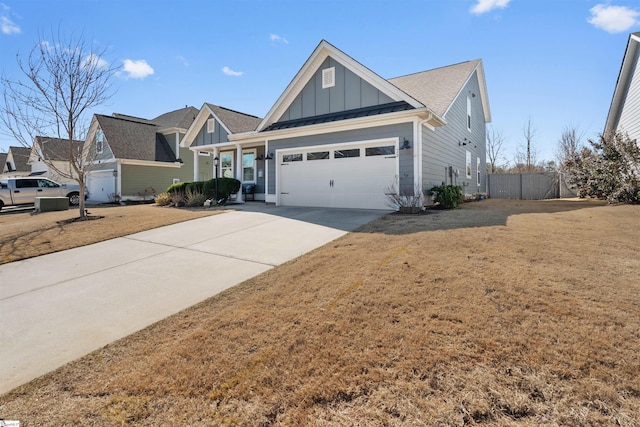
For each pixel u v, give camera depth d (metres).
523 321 2.75
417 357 2.39
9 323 3.49
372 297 3.43
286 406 2.06
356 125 10.42
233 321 3.22
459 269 4.00
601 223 6.87
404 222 7.44
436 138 11.52
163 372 2.50
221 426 1.94
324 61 11.52
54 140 18.77
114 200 19.23
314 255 5.26
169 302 3.90
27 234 7.90
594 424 1.73
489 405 1.91
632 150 11.79
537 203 13.08
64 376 2.56
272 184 12.70
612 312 2.82
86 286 4.55
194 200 13.16
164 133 22.50
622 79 15.05
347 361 2.43
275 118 12.68
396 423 1.84
